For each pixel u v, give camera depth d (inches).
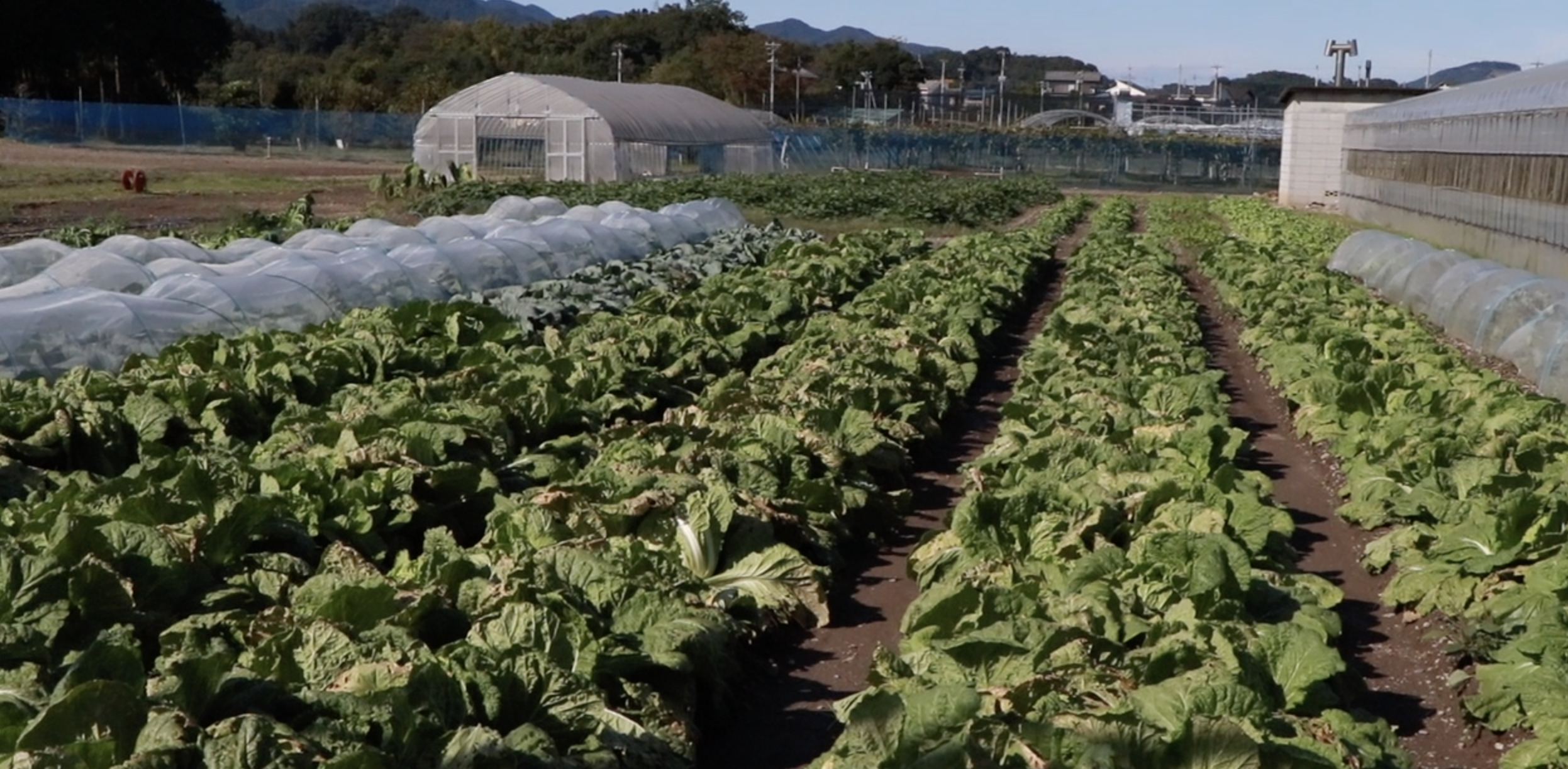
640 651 336.5
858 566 484.1
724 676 364.2
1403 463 506.3
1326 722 295.6
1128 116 6707.7
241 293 756.0
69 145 3240.7
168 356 603.8
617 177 2422.5
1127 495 450.3
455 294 934.4
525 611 315.3
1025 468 474.9
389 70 5187.0
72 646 298.2
